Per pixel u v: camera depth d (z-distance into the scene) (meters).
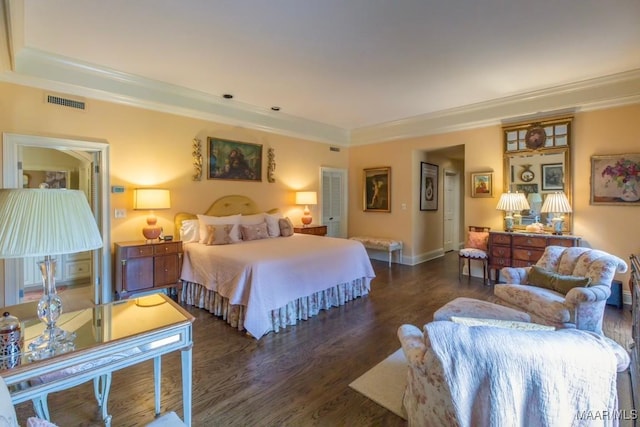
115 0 2.42
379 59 3.46
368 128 6.76
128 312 1.71
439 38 3.00
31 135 3.35
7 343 1.20
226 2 2.45
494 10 2.55
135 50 3.27
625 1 2.42
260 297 3.02
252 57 3.42
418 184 6.32
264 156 5.60
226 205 5.01
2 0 2.13
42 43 3.14
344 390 2.17
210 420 1.87
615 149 3.97
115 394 2.11
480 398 1.19
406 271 5.67
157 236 4.00
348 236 7.21
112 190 3.92
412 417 1.65
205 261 3.73
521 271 3.22
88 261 5.09
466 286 4.70
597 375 1.10
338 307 3.85
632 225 3.88
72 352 1.26
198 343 2.88
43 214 1.22
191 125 4.65
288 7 2.51
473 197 5.22
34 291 4.47
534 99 4.55
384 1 2.43
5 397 0.89
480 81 4.11
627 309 3.68
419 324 3.32
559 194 4.18
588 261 2.86
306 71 3.79
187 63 3.57
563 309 2.49
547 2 2.44
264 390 2.17
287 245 4.09
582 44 3.12
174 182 4.48
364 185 6.85
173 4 2.48
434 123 5.68
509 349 1.16
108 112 3.87
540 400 1.12
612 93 3.94
